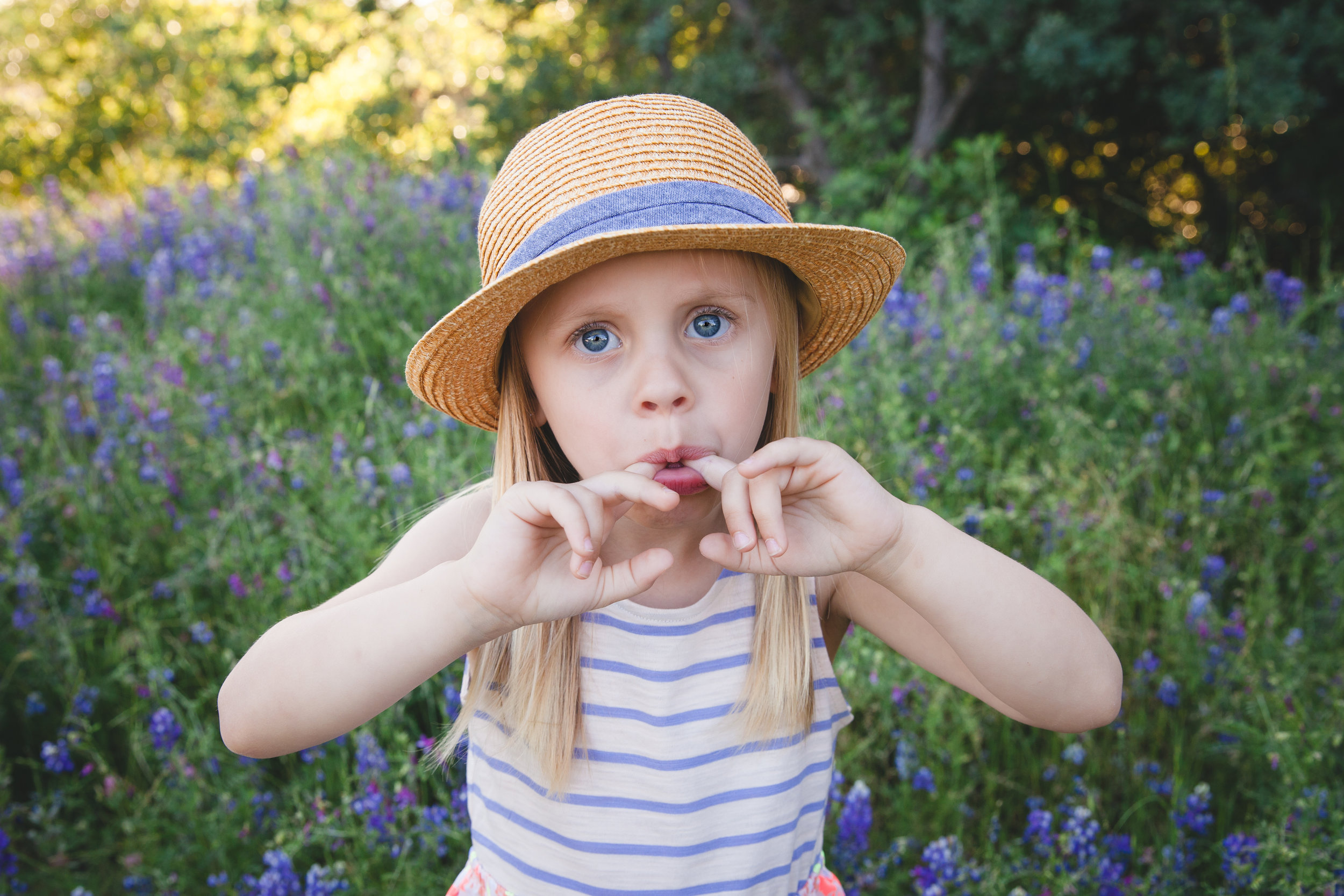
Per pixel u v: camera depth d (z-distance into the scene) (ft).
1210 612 8.43
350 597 4.35
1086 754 7.95
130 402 11.66
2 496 10.62
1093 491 9.66
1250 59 24.08
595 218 3.75
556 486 3.57
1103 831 7.59
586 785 4.37
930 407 11.12
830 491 3.73
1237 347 13.19
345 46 37.88
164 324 14.10
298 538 8.80
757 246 3.90
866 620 4.94
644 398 3.70
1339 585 9.27
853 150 26.55
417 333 11.75
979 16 25.54
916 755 7.51
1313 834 6.71
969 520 9.09
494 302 3.88
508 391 4.49
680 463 3.81
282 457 10.27
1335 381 12.45
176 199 20.26
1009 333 12.11
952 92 29.86
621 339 3.86
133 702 8.84
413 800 7.18
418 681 3.82
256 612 8.69
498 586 3.61
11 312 15.97
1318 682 8.33
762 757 4.42
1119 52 24.72
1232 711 8.05
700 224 3.69
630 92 32.35
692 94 30.19
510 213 4.08
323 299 12.35
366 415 10.52
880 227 20.63
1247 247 26.23
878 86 28.91
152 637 8.38
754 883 4.44
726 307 3.90
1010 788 7.88
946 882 6.84
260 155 21.45
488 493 4.80
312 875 6.88
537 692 4.36
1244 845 6.93
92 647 9.16
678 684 4.37
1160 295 16.19
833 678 4.69
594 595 3.67
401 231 14.23
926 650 4.78
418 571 4.49
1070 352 12.12
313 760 7.74
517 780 4.47
